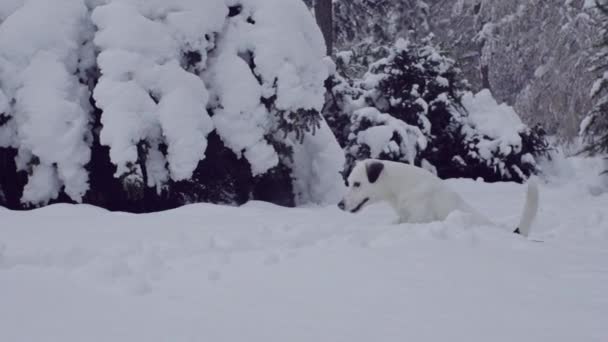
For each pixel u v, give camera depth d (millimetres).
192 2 8602
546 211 7867
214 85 8797
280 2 9070
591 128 13859
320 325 2654
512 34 25984
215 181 9148
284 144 9234
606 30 14086
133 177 7715
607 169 13922
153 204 8828
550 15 23938
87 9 8703
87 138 8344
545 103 24062
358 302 3002
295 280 3516
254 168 8703
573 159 18297
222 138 8680
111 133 7684
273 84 8750
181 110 8000
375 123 13508
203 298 3201
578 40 21703
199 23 8531
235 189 9289
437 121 15000
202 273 3799
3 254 4398
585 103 21703
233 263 4090
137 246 4707
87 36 8562
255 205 8039
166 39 8281
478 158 14805
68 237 5277
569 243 4719
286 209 7941
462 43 30562
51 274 3811
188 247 4711
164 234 5445
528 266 3732
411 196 6270
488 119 15344
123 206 8820
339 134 13836
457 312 2783
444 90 15055
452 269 3660
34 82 8008
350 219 6945
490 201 9977
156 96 8156
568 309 2791
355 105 14008
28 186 8062
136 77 7965
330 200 9523
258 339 2494
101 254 4496
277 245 4961
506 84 30500
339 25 21281
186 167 7996
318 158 9547
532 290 3146
